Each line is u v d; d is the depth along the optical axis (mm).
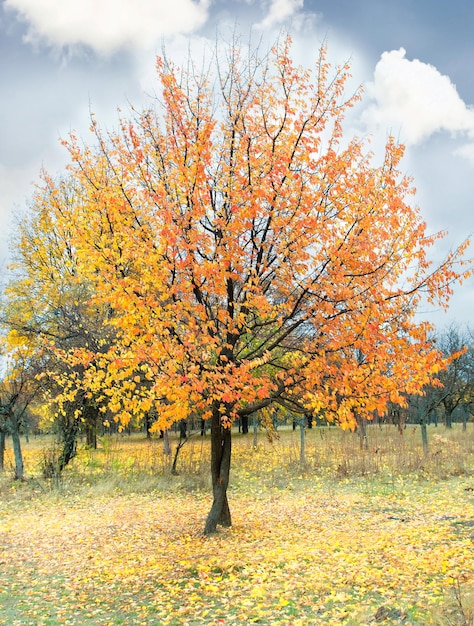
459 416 56906
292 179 9320
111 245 9609
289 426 54438
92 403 19422
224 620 6520
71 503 15938
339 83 9625
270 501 15500
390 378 8648
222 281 9094
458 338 34250
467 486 15977
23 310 19016
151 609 7246
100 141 10258
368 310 8641
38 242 18859
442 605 5914
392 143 9477
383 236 8766
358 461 20078
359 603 6605
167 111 9891
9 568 9625
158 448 30594
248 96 10180
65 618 7094
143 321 8797
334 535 10914
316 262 9211
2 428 20359
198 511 14406
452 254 8742
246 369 8633
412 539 10047
